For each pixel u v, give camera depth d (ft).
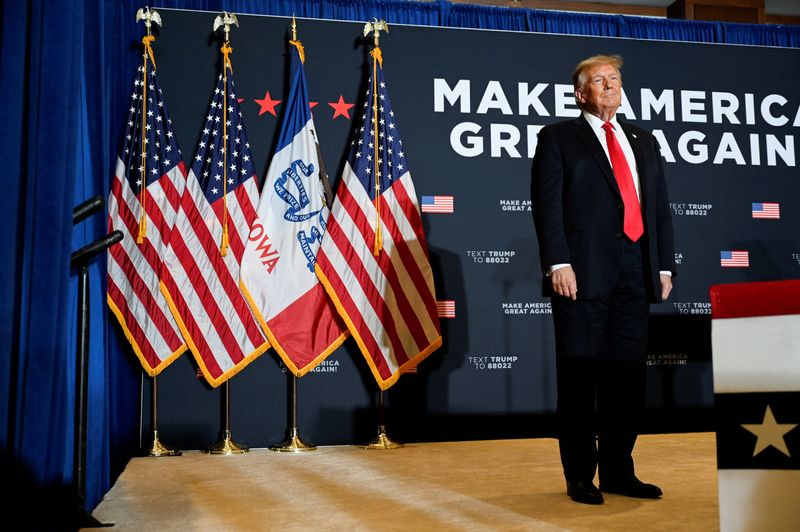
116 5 14.23
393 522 7.96
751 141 17.69
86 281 8.14
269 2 16.99
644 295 9.24
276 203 14.98
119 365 13.78
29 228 6.89
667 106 17.42
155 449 14.26
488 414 16.05
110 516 8.58
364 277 14.94
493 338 16.20
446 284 16.14
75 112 7.49
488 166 16.56
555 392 16.35
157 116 14.93
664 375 16.66
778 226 17.60
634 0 21.16
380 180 15.37
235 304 14.74
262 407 15.39
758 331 5.62
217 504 9.21
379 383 14.84
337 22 16.22
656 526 7.59
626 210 9.15
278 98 15.90
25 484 6.69
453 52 16.66
